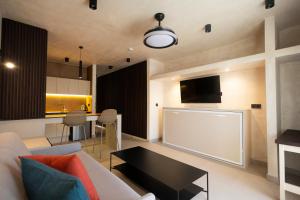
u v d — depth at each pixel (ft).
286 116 8.46
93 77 17.28
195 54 13.30
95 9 6.67
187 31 9.24
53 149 6.40
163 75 13.60
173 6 6.95
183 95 13.93
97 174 4.96
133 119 17.17
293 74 8.30
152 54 13.61
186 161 10.05
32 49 8.66
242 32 9.33
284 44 8.63
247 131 9.30
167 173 5.72
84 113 10.83
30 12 7.47
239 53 10.55
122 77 19.19
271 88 7.55
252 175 8.18
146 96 15.46
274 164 7.47
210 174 8.28
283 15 7.48
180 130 12.53
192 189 6.27
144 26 8.77
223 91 11.32
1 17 7.66
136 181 6.87
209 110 10.61
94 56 14.35
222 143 9.91
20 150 4.23
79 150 7.15
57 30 9.23
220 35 9.74
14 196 2.38
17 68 8.18
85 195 2.12
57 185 2.16
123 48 12.19
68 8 7.16
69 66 18.07
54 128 14.82
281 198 6.07
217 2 6.66
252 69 10.00
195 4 6.81
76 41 10.89
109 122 11.40
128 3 6.77
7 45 7.95
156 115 15.60
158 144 14.12
